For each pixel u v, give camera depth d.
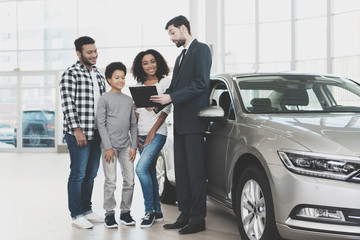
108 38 17.55
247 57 17.42
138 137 4.61
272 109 3.79
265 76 4.21
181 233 4.08
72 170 4.43
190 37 4.22
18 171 9.34
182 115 4.12
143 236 4.03
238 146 3.55
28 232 4.28
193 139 4.08
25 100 15.25
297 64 16.69
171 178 5.15
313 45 16.36
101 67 17.48
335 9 15.60
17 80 15.25
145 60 4.54
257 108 3.80
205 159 4.22
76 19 17.70
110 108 4.39
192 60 4.15
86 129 4.38
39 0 17.83
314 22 16.28
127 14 17.47
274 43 17.06
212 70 14.13
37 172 9.13
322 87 4.07
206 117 3.88
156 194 4.62
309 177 2.87
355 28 15.41
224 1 17.52
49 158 12.49
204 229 4.20
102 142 4.37
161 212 4.70
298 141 3.01
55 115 14.98
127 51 17.47
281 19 16.91
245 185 3.48
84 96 4.39
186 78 4.16
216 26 14.09
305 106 3.84
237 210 3.59
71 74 4.36
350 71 15.42
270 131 3.27
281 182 2.97
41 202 5.79
